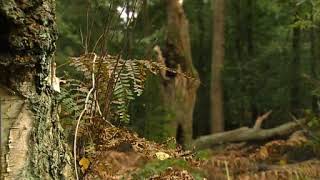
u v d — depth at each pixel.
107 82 2.04
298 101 14.66
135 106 3.15
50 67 1.79
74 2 6.62
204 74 17.94
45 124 1.75
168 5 7.09
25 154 1.64
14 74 1.63
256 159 5.67
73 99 2.06
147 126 3.30
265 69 16.16
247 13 17.38
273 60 16.14
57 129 1.87
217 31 13.73
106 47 2.08
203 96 16.92
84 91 1.98
